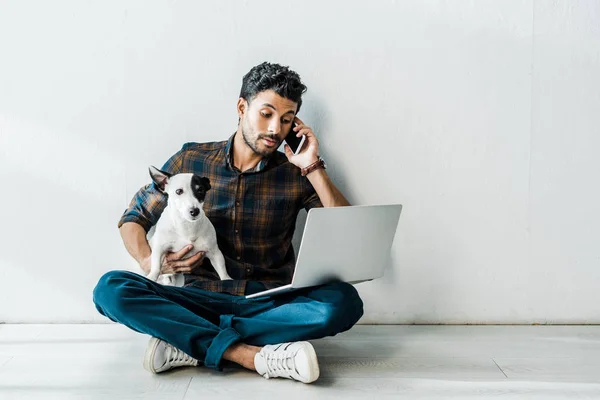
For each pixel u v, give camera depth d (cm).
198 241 202
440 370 185
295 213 221
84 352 204
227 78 234
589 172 239
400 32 235
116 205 236
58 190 235
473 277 241
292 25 233
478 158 239
